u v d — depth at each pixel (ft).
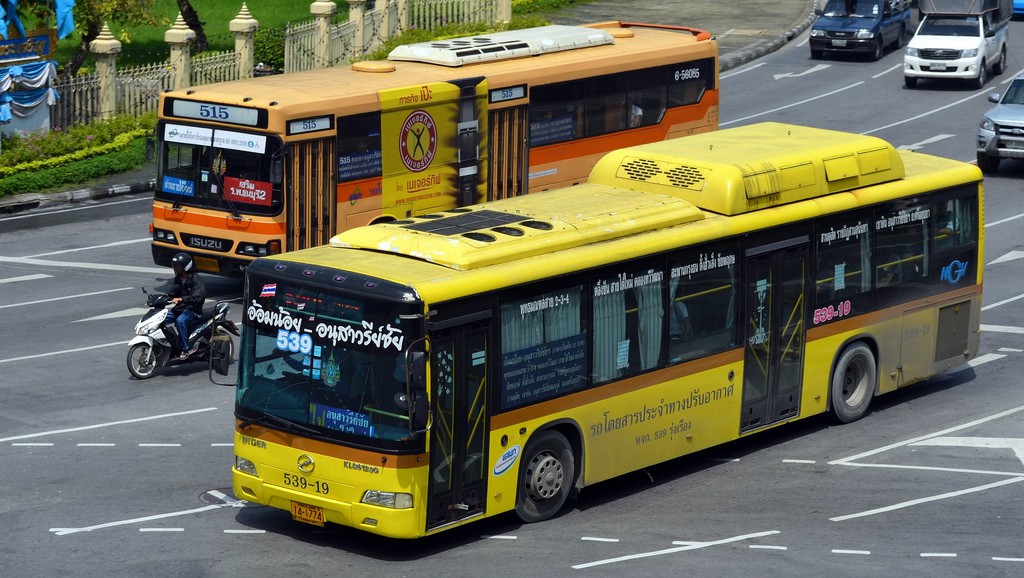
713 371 194.90
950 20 540.52
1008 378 243.60
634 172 208.54
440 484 161.07
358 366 158.92
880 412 226.17
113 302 283.59
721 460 203.51
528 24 571.69
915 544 168.04
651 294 185.26
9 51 402.31
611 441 182.70
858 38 581.53
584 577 156.56
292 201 270.67
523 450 171.63
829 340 212.02
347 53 524.11
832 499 185.37
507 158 312.71
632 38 360.69
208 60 465.88
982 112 490.90
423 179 294.46
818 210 206.80
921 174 227.61
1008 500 184.85
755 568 159.53
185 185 280.10
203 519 175.32
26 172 388.98
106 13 476.54
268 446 166.50
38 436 206.39
